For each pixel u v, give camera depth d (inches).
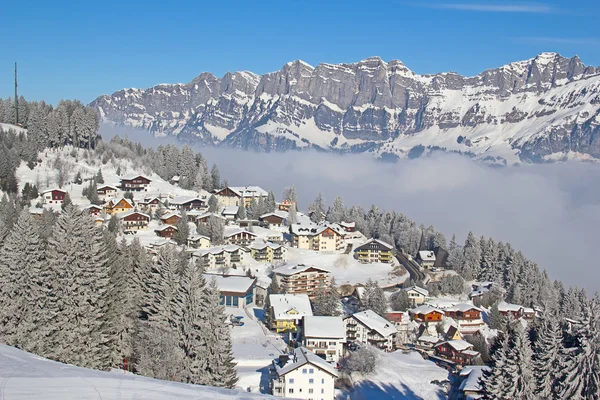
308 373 3627.0
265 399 1977.1
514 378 2438.5
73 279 2960.1
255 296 6240.2
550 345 2472.9
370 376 4488.2
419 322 6363.2
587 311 2425.0
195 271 3240.7
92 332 3016.7
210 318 3024.1
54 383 2012.8
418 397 4215.1
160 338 3036.4
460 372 4618.6
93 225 3334.2
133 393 1963.6
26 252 2874.0
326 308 5762.8
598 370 2363.4
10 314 2765.7
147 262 3823.8
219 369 2979.8
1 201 6870.1
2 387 1941.4
